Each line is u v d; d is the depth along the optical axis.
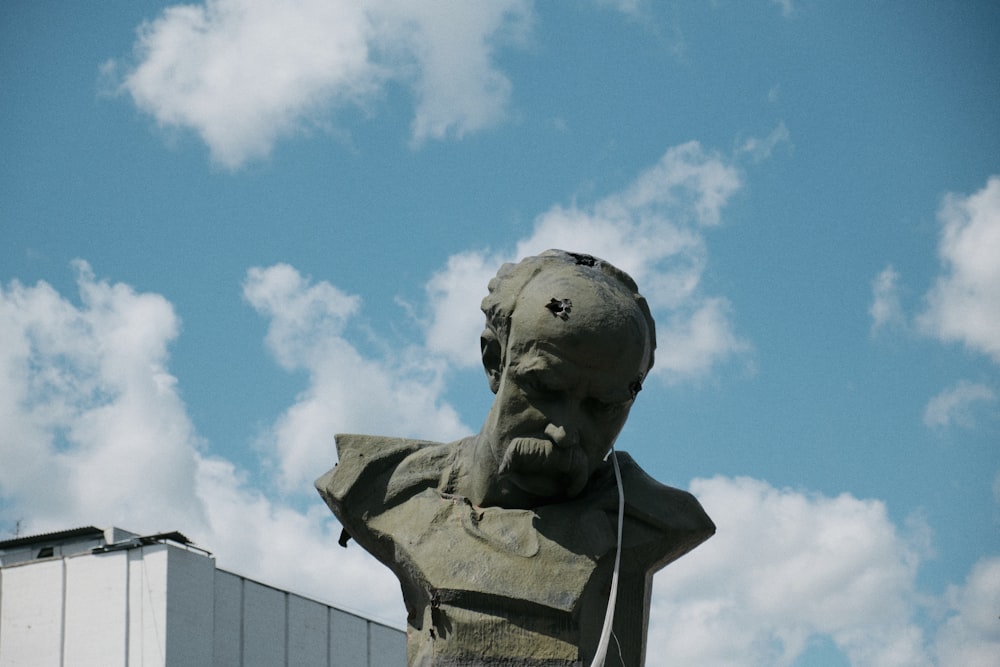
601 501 6.07
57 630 16.89
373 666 18.98
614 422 5.92
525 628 5.76
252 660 17.34
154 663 16.52
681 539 6.09
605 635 5.73
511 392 5.89
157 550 16.86
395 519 6.18
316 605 18.33
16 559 18.16
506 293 5.96
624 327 5.74
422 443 6.40
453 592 5.79
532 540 5.93
